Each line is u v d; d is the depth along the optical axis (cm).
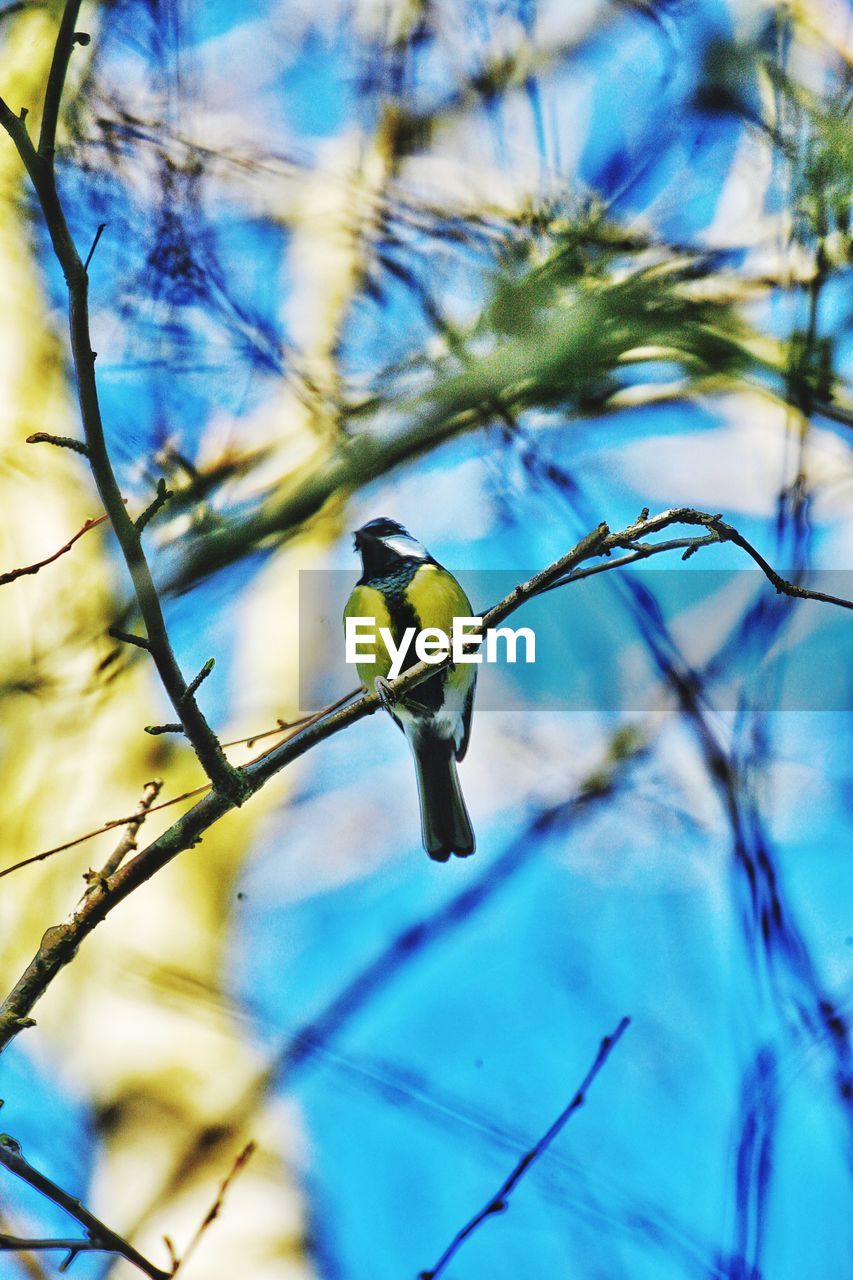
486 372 633
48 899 598
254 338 633
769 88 629
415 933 623
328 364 646
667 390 637
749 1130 493
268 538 620
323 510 638
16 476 616
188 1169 582
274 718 637
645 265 642
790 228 605
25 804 606
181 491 621
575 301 641
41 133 245
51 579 612
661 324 625
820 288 595
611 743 637
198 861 644
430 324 648
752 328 625
